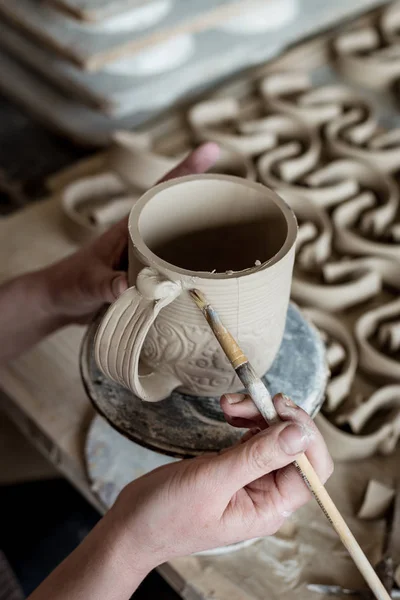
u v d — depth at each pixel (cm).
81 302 78
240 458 54
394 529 71
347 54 133
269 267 55
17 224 112
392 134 115
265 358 64
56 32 130
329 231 99
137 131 130
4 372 90
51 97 160
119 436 81
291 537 73
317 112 121
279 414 54
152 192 60
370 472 79
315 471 58
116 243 77
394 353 90
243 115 126
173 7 135
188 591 70
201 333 58
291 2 149
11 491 104
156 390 63
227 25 146
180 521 56
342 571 70
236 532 58
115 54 126
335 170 110
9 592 88
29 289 82
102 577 59
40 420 85
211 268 67
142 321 54
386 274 97
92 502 81
